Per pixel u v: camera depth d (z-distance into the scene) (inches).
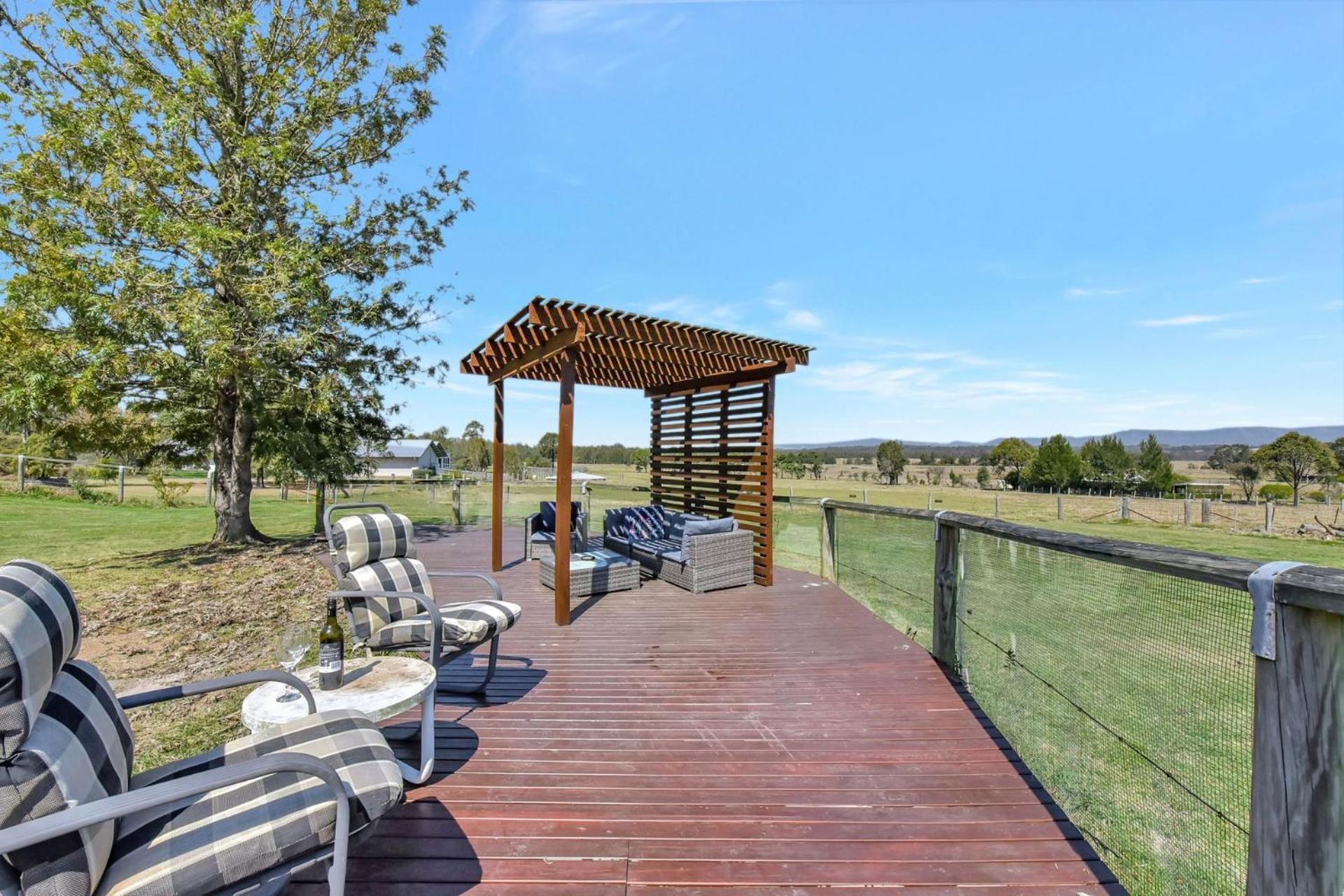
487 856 74.5
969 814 84.1
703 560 223.3
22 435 649.0
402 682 90.0
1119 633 215.5
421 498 622.2
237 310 324.5
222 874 48.9
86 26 323.6
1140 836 99.2
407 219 422.3
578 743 105.0
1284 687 48.8
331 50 371.9
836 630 175.5
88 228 315.9
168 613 219.9
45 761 44.4
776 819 82.7
